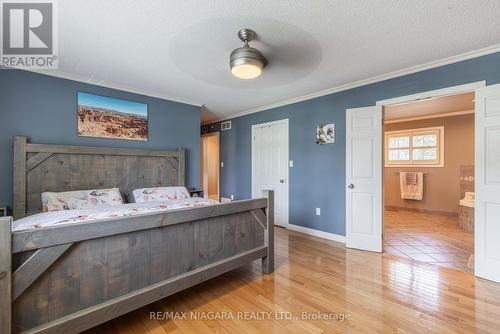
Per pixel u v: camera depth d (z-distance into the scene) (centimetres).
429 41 225
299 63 271
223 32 209
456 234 404
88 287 147
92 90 321
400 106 478
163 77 312
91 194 288
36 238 127
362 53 247
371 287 226
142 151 357
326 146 376
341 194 359
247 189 515
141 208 236
